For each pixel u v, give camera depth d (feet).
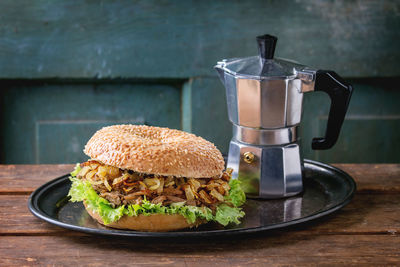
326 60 4.00
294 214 2.48
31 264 2.18
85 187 2.38
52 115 4.10
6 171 2.94
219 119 4.04
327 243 2.29
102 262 2.19
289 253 2.23
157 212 2.31
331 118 2.62
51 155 4.14
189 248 2.26
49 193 2.65
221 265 2.17
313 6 3.94
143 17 3.94
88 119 4.11
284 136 2.63
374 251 2.25
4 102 4.08
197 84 4.01
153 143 2.40
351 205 2.57
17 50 3.96
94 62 3.98
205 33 3.95
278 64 2.58
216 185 2.40
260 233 2.35
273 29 3.96
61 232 2.36
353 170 2.94
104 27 3.94
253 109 2.58
